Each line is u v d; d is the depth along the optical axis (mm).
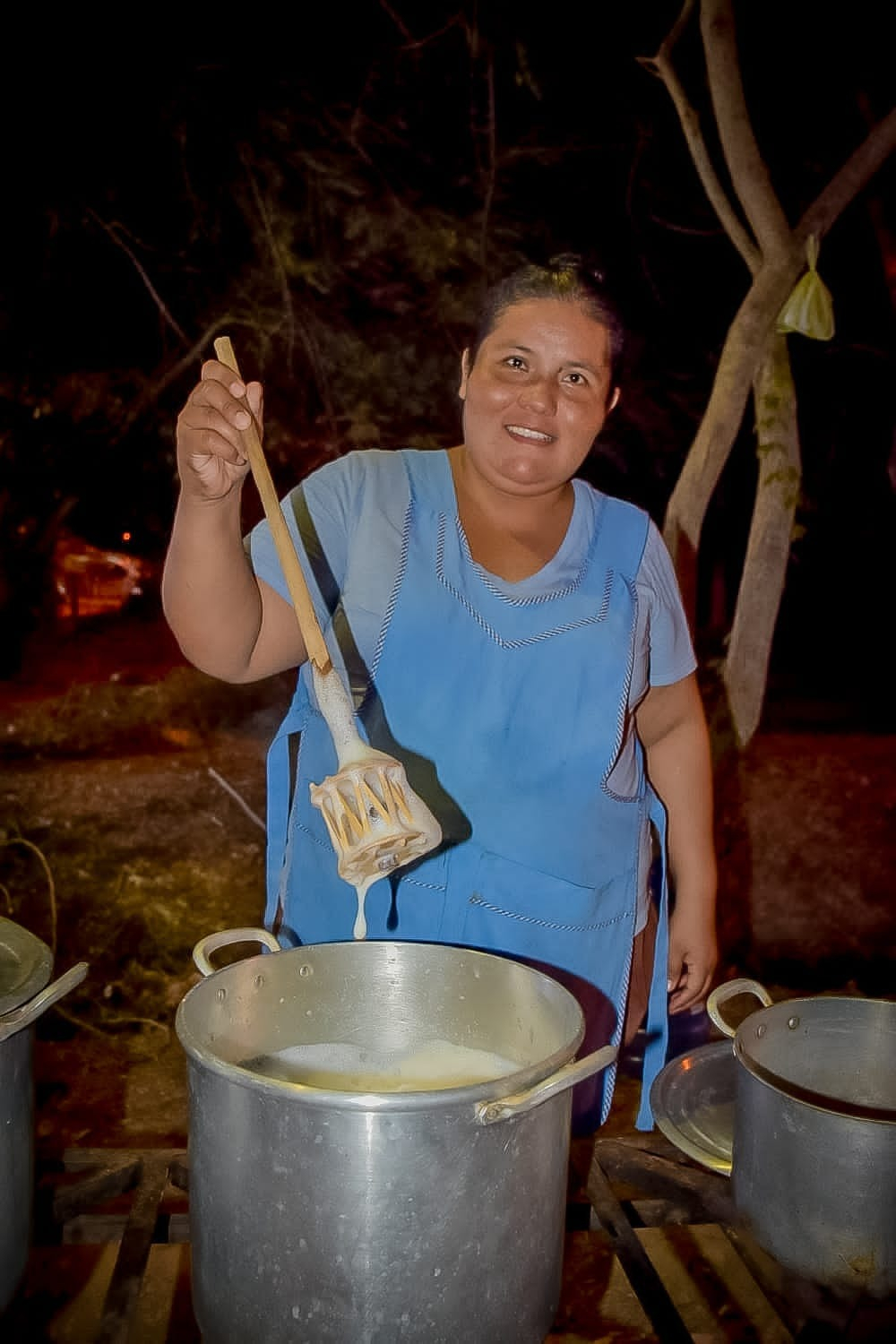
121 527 10352
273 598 1832
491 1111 1131
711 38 4539
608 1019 2008
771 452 4789
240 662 1788
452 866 1887
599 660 1867
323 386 7602
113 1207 2379
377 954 1560
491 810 1883
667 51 4949
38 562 10469
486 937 1901
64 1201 1520
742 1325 1891
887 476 11336
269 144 7379
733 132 4566
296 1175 1144
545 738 1866
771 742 9172
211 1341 1237
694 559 4598
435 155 7359
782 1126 1340
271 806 2045
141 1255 1398
